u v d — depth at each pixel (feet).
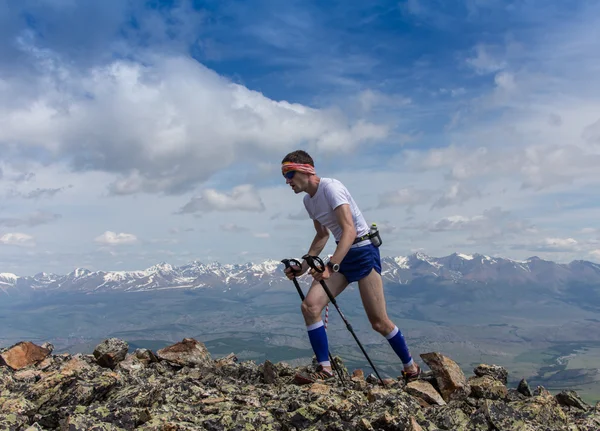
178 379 10.61
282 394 9.10
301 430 7.35
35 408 7.62
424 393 9.58
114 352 12.13
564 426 7.93
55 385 8.23
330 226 10.57
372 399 8.50
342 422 7.34
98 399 8.41
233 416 7.52
